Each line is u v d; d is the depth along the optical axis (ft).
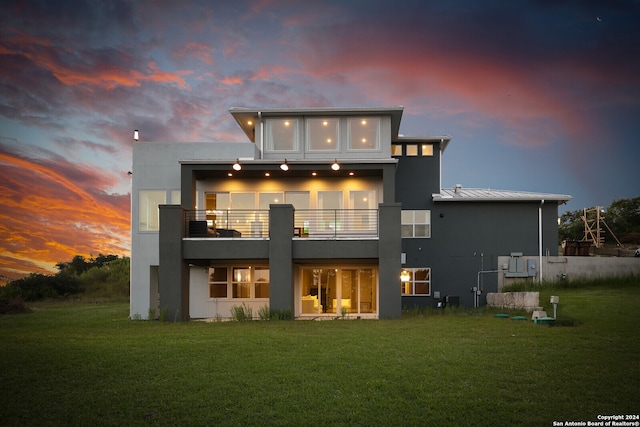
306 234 67.97
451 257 80.38
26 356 34.45
